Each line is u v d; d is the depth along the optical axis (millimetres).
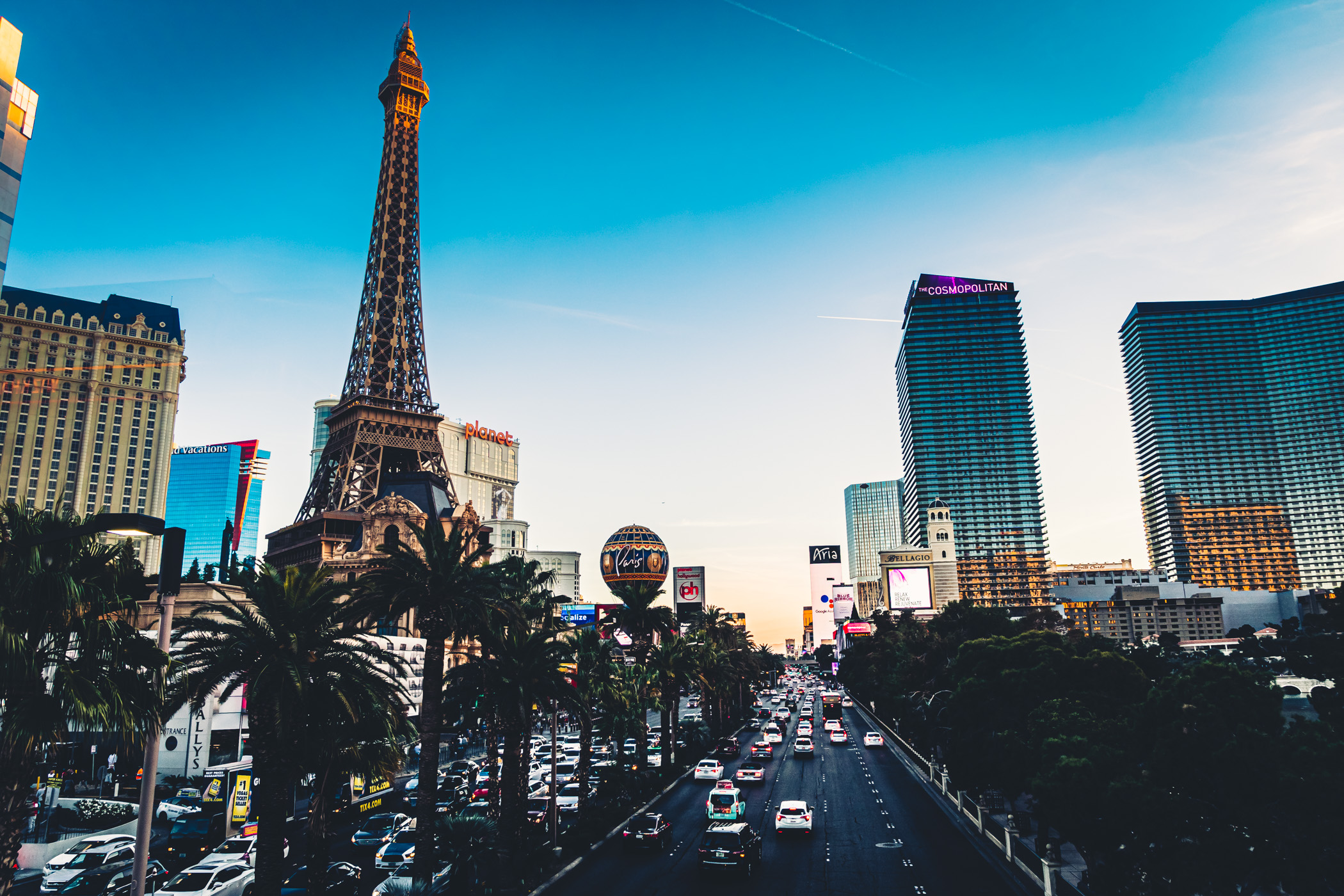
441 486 169375
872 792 65500
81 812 52156
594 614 120250
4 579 24062
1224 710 31750
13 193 55094
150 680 26578
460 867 37000
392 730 37125
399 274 184125
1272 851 27891
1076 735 36000
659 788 66188
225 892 35062
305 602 33781
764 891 37500
